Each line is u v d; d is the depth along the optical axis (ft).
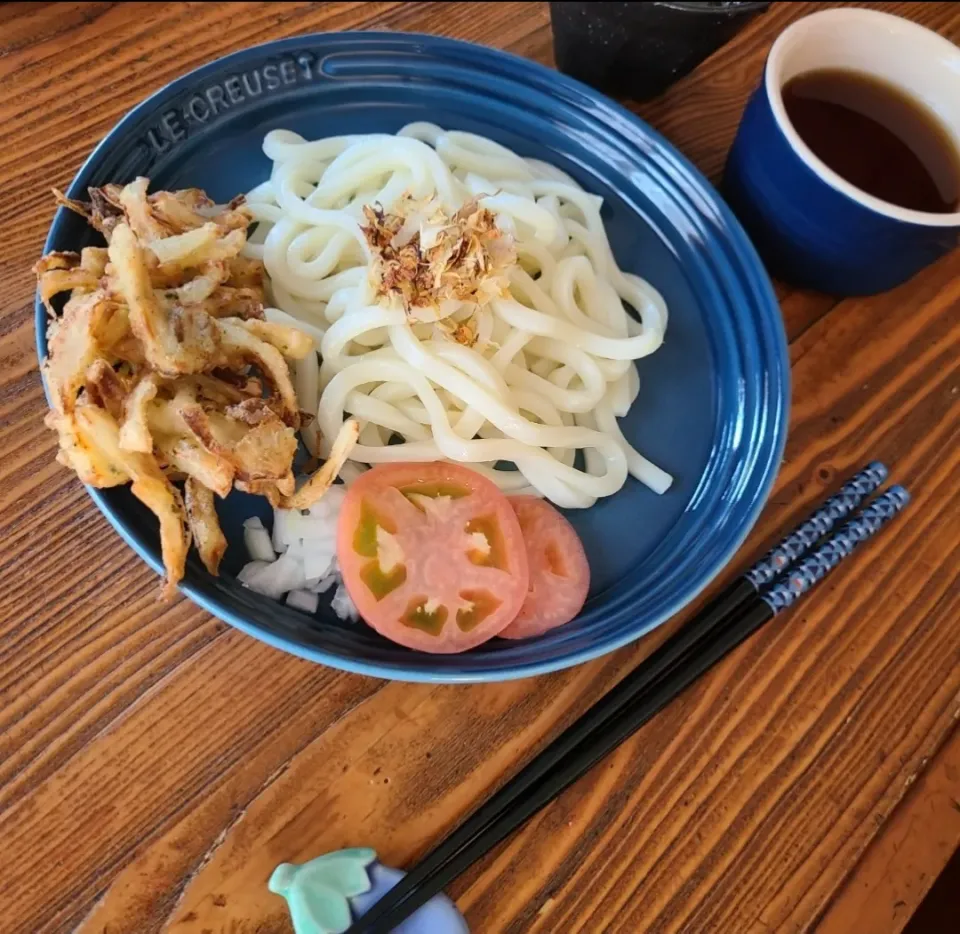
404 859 1.11
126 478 1.08
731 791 1.18
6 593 1.14
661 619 1.15
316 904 1.06
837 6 1.63
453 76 1.39
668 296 1.39
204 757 1.12
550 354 1.33
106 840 1.08
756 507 1.22
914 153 1.36
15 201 1.29
